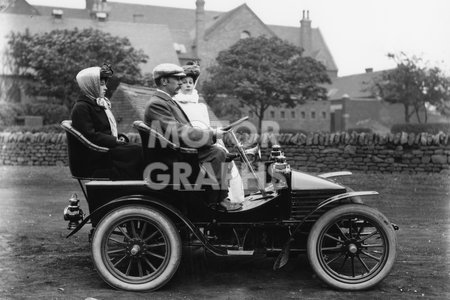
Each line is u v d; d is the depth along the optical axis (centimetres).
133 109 1529
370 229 610
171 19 7481
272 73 3778
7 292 396
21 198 934
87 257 507
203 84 3847
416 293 397
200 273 456
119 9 7338
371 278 404
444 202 855
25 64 3834
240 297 388
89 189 413
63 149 1705
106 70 438
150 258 447
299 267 476
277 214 416
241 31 6100
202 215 419
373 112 5931
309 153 1464
